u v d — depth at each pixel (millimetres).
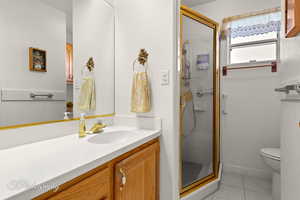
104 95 1442
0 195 412
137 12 1426
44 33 998
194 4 2434
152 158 1201
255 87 2125
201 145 1976
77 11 1204
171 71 1292
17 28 868
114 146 860
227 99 2289
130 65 1463
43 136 993
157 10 1341
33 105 946
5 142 822
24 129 901
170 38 1293
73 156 707
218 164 2078
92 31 1322
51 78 1041
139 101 1313
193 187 1615
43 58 995
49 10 1023
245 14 2115
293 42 854
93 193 679
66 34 1131
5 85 825
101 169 733
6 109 828
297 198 799
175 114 1332
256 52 2219
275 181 1562
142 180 1066
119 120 1503
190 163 1999
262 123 2086
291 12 720
